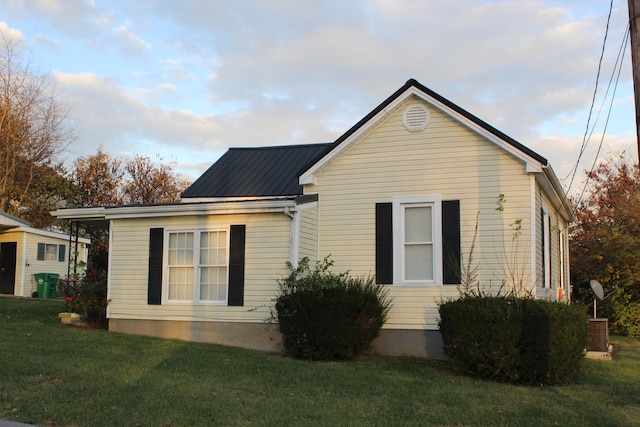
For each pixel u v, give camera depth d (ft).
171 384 31.35
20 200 115.44
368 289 43.21
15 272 93.97
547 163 42.42
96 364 35.37
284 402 28.73
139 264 50.47
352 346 41.60
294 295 41.93
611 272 70.90
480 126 44.32
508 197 43.88
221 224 47.91
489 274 43.57
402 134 46.98
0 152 107.76
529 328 35.19
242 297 46.65
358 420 25.96
